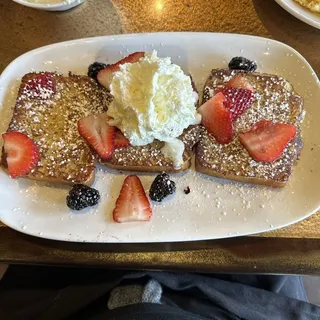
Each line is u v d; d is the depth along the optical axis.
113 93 0.27
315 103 0.30
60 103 0.30
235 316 0.30
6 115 0.31
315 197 0.28
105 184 0.30
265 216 0.28
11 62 0.31
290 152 0.29
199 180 0.29
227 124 0.28
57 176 0.29
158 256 0.29
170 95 0.27
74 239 0.28
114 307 0.29
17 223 0.29
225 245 0.29
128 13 0.32
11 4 0.33
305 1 0.31
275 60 0.31
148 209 0.28
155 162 0.29
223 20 0.32
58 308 0.30
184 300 0.30
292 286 0.35
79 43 0.31
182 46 0.31
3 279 0.33
